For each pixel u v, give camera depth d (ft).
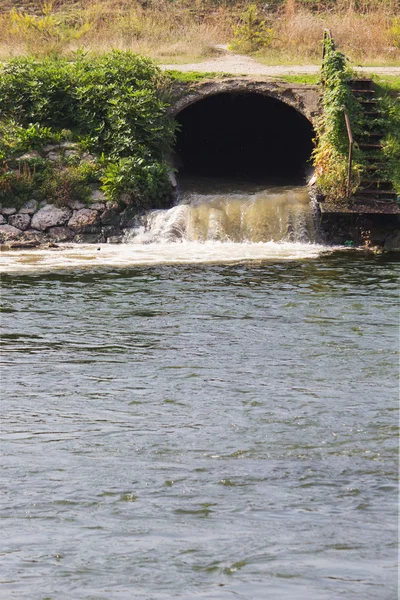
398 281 75.00
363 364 50.06
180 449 37.42
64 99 108.37
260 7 164.45
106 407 42.98
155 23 148.77
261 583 27.09
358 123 104.01
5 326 58.95
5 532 30.30
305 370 48.93
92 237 95.96
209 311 63.41
